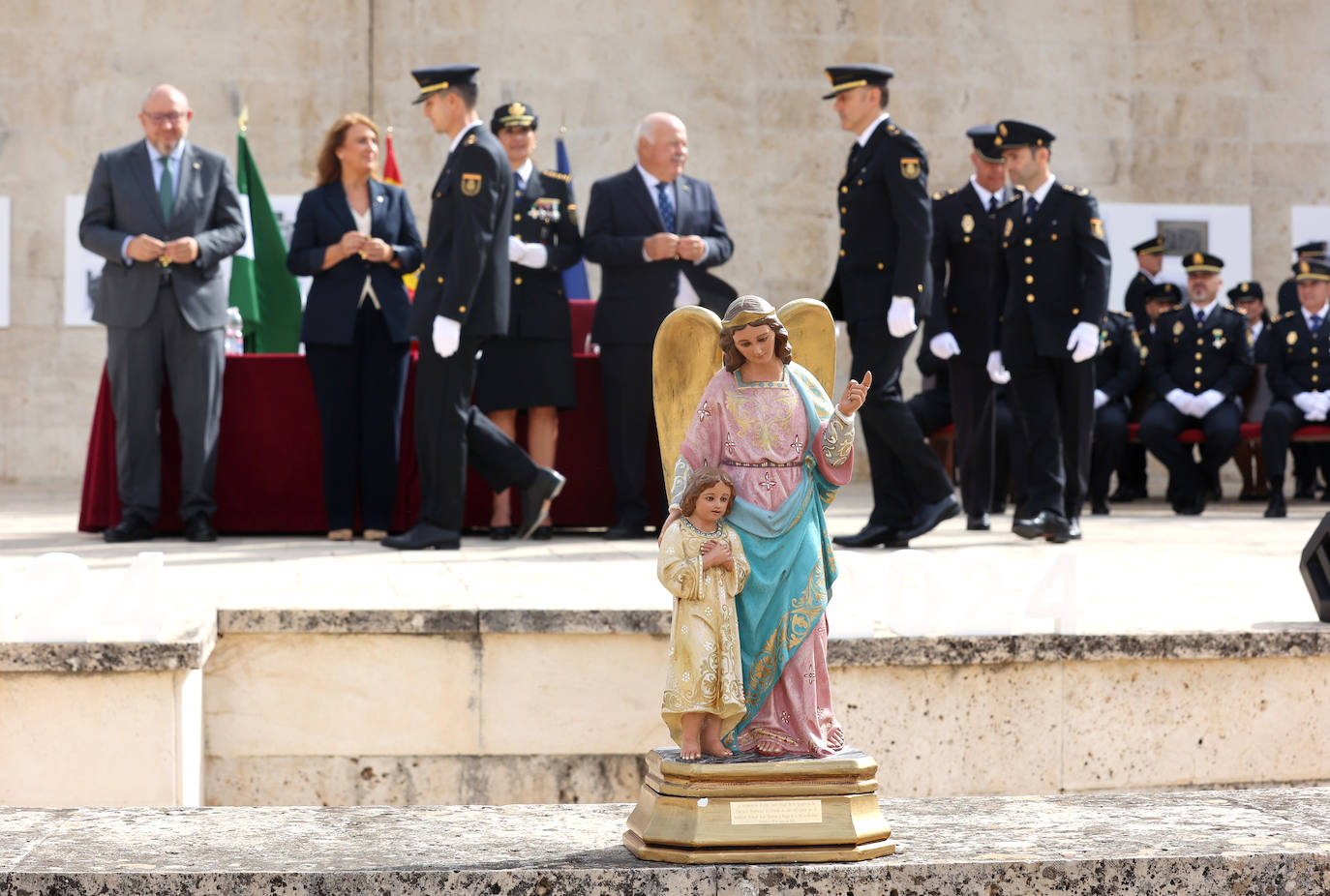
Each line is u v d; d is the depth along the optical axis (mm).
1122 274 35969
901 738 10297
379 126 33906
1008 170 19375
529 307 18828
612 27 34500
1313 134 36531
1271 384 25438
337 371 18500
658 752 6961
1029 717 10438
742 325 6914
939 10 35312
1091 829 7207
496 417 19094
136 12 33344
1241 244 36156
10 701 9602
